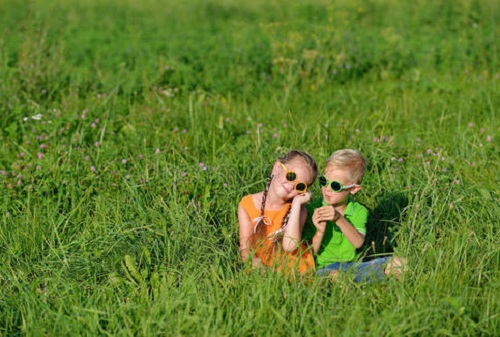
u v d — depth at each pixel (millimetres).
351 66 22094
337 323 9117
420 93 19812
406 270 10203
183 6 41438
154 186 12656
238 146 14609
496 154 14773
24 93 17797
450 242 10688
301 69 21203
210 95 19266
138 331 9078
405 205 12383
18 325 9461
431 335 8938
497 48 23578
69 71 21062
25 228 11562
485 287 9773
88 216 11914
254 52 23078
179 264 10578
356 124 16641
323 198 10977
